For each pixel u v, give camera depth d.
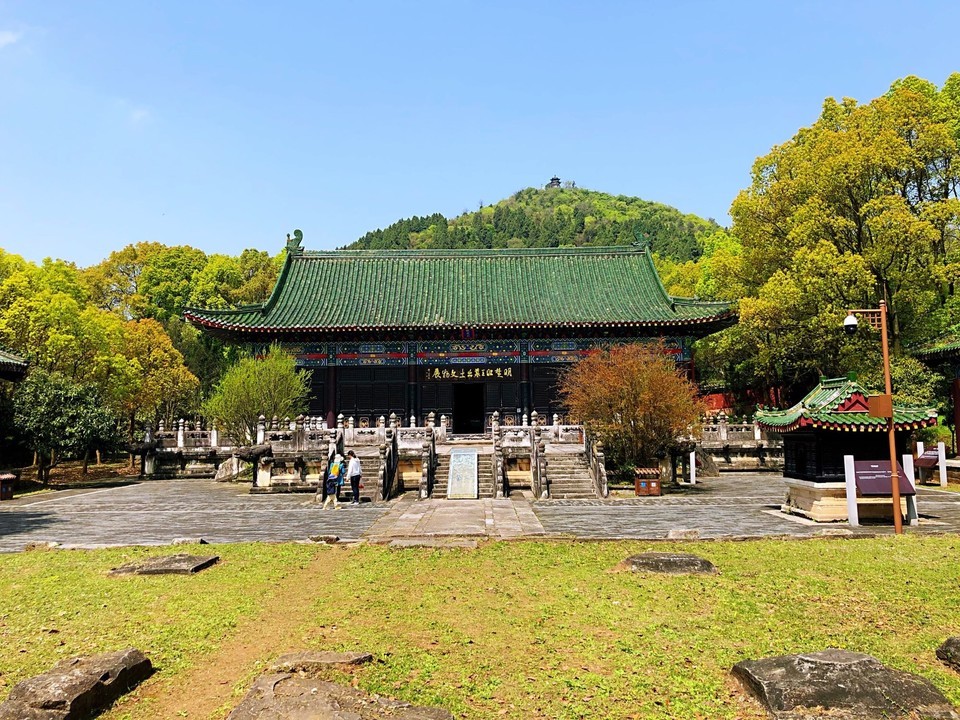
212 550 15.72
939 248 40.25
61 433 35.16
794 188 41.66
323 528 20.20
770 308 40.06
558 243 164.38
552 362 47.25
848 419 18.97
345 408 47.03
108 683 7.69
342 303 47.94
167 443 41.12
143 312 81.25
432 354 47.28
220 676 8.41
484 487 29.31
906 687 7.28
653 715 7.25
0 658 8.84
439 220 192.88
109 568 13.90
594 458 29.55
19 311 37.72
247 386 38.28
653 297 48.31
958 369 33.31
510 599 11.32
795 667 7.59
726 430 40.31
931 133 37.84
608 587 11.82
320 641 9.41
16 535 19.50
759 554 14.27
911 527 18.36
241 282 85.75
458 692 7.80
